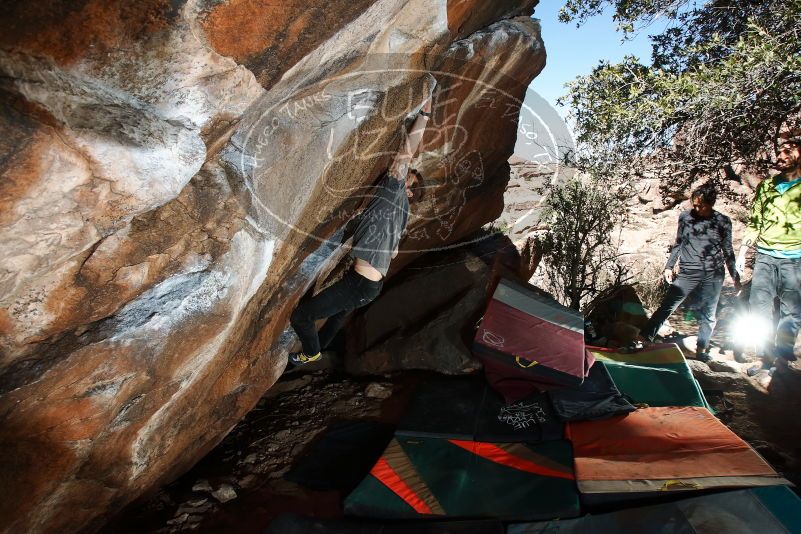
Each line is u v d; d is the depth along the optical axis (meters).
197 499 2.67
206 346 1.76
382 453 2.88
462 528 2.18
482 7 2.55
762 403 3.46
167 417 1.96
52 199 0.97
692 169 4.97
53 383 1.33
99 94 1.02
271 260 2.00
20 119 0.88
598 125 4.59
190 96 1.17
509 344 3.59
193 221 1.45
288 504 2.67
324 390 3.91
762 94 4.04
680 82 4.10
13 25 0.86
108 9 0.92
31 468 1.43
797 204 3.57
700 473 2.36
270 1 1.12
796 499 2.13
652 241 7.48
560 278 5.18
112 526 2.42
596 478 2.44
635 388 3.34
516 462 2.69
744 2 4.50
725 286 6.11
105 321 1.40
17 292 1.10
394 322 4.18
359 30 1.50
